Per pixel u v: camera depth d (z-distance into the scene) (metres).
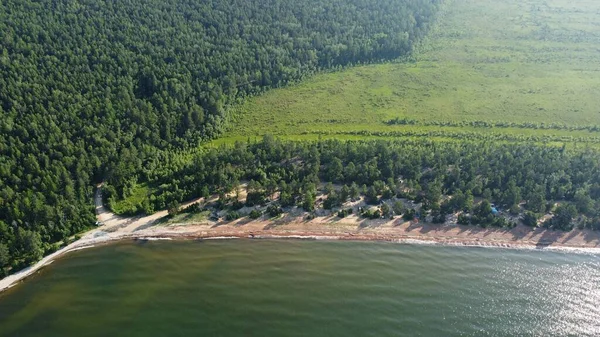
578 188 127.81
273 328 93.81
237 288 103.00
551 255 114.94
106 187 125.62
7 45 150.88
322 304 99.56
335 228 121.19
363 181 133.50
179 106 153.75
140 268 107.56
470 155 136.88
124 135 139.12
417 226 122.44
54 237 113.31
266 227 120.75
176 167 135.00
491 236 119.88
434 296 102.25
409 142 150.25
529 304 100.94
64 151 127.62
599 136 157.62
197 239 116.44
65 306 97.31
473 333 93.81
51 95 141.00
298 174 133.88
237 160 137.25
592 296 103.31
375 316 96.94
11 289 100.69
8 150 123.50
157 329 92.88
